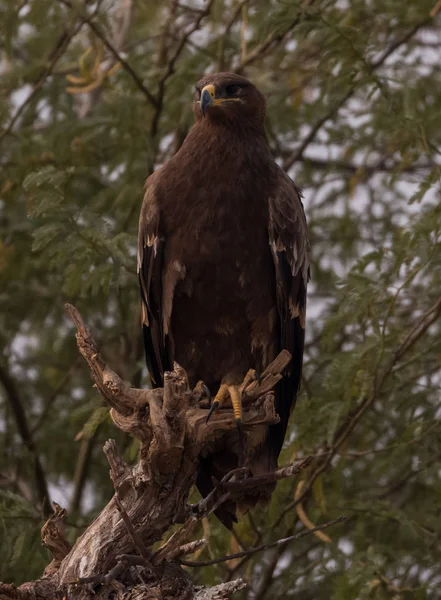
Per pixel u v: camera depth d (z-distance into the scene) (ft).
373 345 32.01
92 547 21.49
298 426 33.09
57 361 47.34
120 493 21.63
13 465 41.68
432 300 37.35
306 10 35.22
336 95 40.86
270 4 39.78
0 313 44.47
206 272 28.30
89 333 21.88
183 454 21.44
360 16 40.93
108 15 41.78
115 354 45.68
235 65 43.80
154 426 20.71
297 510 32.73
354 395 32.99
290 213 28.63
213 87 29.22
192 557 31.65
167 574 21.81
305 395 34.12
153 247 28.66
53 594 21.20
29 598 20.85
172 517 21.71
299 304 29.53
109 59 44.91
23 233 41.39
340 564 32.89
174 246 28.40
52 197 32.14
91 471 44.78
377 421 39.50
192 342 29.50
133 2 45.14
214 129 28.91
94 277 32.04
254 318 28.84
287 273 28.66
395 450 34.22
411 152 35.81
